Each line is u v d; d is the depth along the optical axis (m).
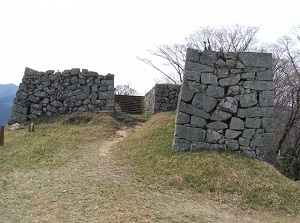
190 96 8.19
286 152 15.05
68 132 10.74
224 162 7.34
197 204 5.85
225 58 8.28
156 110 13.68
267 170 7.21
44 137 10.20
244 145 8.01
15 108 13.57
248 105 8.11
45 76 13.77
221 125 8.11
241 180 6.65
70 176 6.76
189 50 8.29
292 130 20.20
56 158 8.07
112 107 13.58
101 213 4.77
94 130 11.12
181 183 6.69
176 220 4.73
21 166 7.43
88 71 13.73
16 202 5.27
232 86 8.18
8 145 9.43
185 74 8.23
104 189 6.01
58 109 13.57
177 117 8.19
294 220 5.55
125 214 4.73
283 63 19.86
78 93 13.59
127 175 7.15
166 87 13.88
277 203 6.05
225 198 6.15
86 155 8.54
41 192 5.73
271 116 8.05
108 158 8.42
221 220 5.06
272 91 8.12
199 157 7.57
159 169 7.34
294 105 17.06
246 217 5.53
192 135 8.10
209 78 8.22
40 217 4.64
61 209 4.93
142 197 5.79
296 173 10.52
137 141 9.49
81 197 5.50
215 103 8.16
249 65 8.22
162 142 8.78
